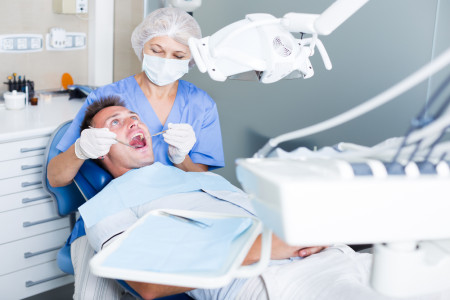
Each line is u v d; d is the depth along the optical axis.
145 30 1.75
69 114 2.30
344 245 1.40
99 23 2.72
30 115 2.25
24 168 2.04
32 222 2.11
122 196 1.50
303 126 1.95
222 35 1.30
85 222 1.44
